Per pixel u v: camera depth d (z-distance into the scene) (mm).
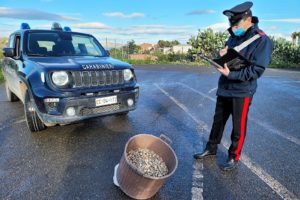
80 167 3365
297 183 3127
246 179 3195
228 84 3244
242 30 2969
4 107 6156
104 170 3303
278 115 5973
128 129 4754
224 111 3506
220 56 3131
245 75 2918
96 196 2773
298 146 4199
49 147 3936
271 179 3201
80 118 3982
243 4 2924
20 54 4906
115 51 24094
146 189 2555
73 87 3928
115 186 2961
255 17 2957
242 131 3295
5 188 2879
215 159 3699
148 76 12789
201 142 4270
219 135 3656
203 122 5293
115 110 4359
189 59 25703
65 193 2816
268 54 2875
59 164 3428
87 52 5359
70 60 4410
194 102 7062
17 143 4047
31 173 3195
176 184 3045
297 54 22938
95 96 4062
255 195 2879
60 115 3832
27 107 4273
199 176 3234
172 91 8656
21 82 4535
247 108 3219
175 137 4449
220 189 2973
